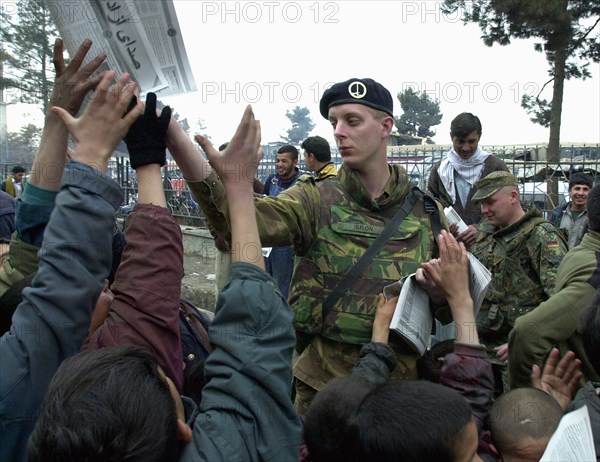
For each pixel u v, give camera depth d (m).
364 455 1.17
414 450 1.14
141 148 1.36
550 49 11.34
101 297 1.54
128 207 7.33
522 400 1.53
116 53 1.31
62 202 1.21
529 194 6.80
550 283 3.01
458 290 1.88
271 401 1.30
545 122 12.77
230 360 1.30
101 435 0.99
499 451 1.53
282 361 1.33
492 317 3.23
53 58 1.28
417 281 1.98
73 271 1.19
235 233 1.43
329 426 1.28
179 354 1.38
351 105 2.03
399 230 2.08
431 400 1.19
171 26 1.30
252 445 1.25
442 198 4.75
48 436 1.00
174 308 1.34
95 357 1.11
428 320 2.05
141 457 1.01
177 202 8.95
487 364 1.79
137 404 1.04
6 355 1.19
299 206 2.01
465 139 4.50
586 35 11.69
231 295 1.33
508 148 10.47
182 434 1.24
